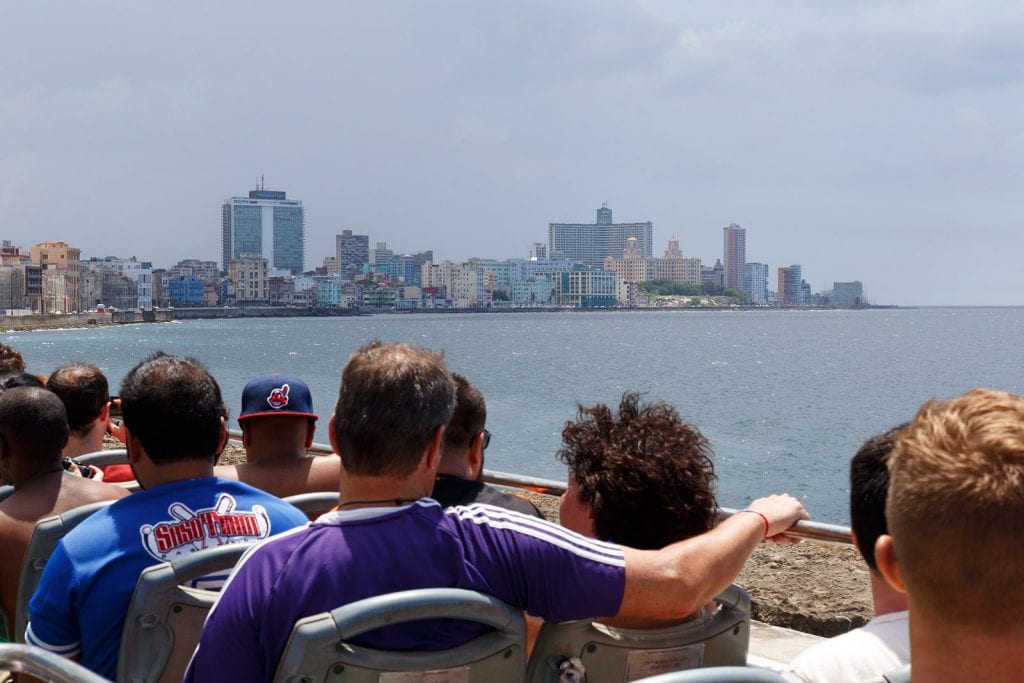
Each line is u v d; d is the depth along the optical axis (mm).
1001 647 1312
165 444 3076
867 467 2312
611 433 2812
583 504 2793
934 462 1358
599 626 2512
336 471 4203
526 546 2426
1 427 3637
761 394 55250
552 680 2494
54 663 2299
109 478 4785
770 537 3129
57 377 5051
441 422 2506
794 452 31859
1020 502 1272
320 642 2135
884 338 150500
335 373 72750
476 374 70938
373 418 2410
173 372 3135
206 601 2662
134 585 2855
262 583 2309
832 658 2270
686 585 2480
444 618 2275
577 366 81062
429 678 2223
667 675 2002
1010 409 1390
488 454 30703
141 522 2939
